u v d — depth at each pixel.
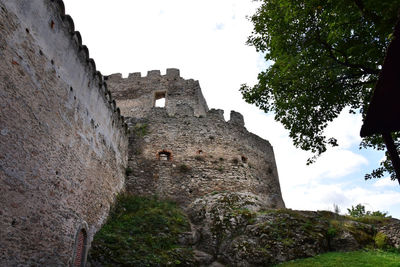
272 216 12.22
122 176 14.32
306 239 10.80
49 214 7.52
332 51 8.38
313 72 8.49
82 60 10.20
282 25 8.84
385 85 4.37
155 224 11.80
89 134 10.43
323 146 10.12
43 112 7.66
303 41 8.47
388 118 5.02
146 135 17.16
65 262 8.02
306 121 9.95
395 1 4.90
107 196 11.73
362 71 8.02
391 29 5.52
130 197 13.98
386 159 9.27
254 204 13.95
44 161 7.52
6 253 5.97
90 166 10.29
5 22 6.53
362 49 7.65
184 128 17.83
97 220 10.48
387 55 3.93
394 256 10.05
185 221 12.55
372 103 4.72
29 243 6.66
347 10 6.60
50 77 8.13
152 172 15.76
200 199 14.54
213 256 10.98
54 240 7.63
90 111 10.66
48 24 8.23
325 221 12.26
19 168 6.57
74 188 8.95
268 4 9.75
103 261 9.23
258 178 18.00
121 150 14.65
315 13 8.16
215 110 19.09
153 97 23.66
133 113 22.84
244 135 19.22
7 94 6.40
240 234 11.62
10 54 6.61
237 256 10.49
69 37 9.35
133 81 24.73
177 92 23.81
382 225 12.48
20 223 6.43
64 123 8.68
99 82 11.70
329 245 11.16
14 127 6.54
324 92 9.13
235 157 17.56
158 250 10.27
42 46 7.86
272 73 9.74
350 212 16.81
